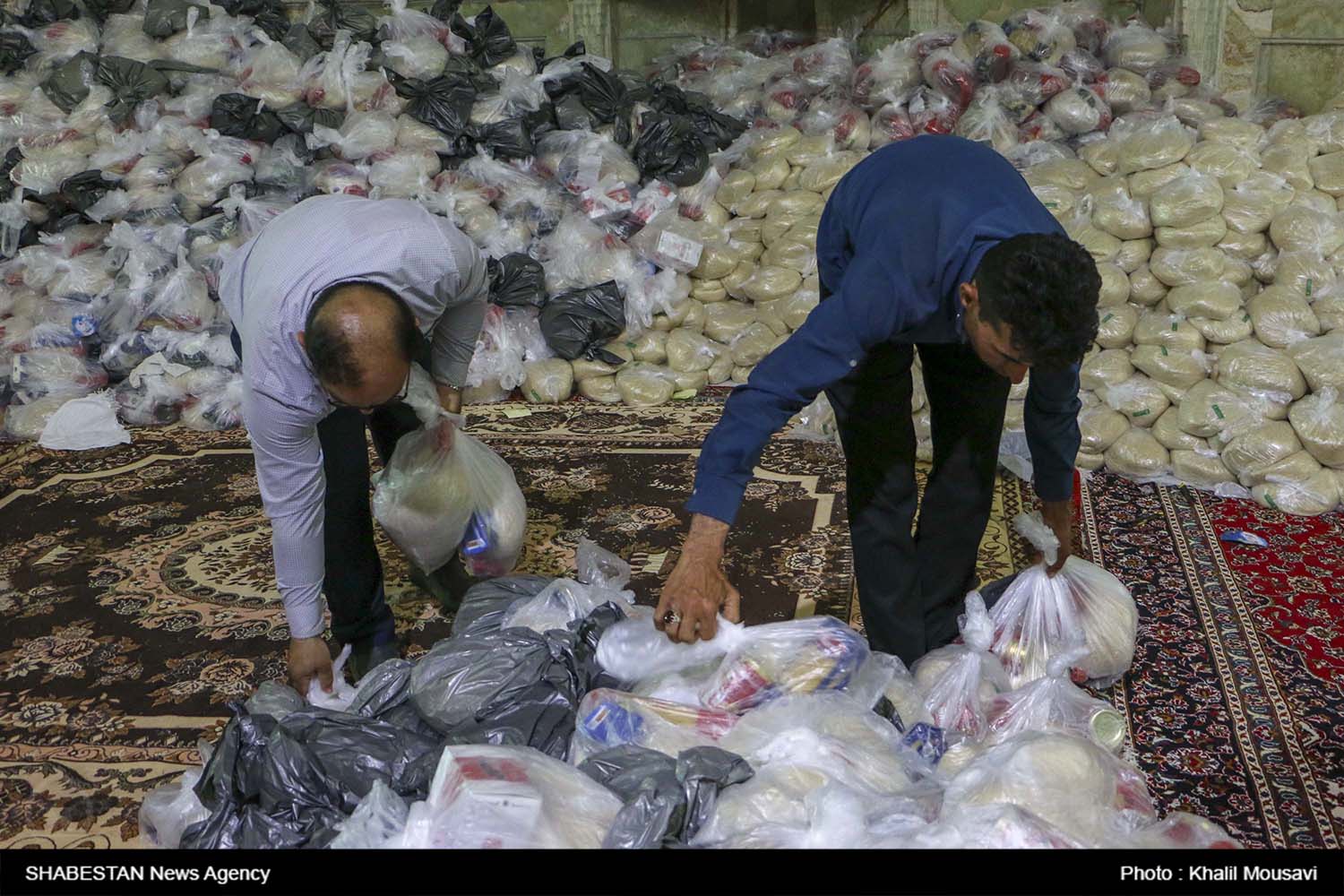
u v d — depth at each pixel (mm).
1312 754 2406
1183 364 3762
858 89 5203
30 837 2332
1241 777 2340
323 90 5066
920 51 5242
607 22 6785
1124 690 2654
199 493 4051
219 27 5477
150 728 2707
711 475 1928
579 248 4879
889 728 2055
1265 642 2830
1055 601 2576
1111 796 1930
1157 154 4137
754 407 1911
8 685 2922
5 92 5172
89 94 5117
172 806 2119
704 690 2168
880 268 1891
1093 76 4953
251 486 4094
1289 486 3506
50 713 2781
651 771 1888
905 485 2383
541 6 6781
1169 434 3740
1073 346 1722
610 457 4160
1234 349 3760
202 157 4957
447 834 1662
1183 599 3041
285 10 6363
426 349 2732
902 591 2471
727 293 4945
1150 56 5031
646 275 4887
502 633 2275
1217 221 3971
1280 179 4082
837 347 1893
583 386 4789
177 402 4703
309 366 2053
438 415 2662
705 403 4664
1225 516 3508
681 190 5062
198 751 2600
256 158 5008
